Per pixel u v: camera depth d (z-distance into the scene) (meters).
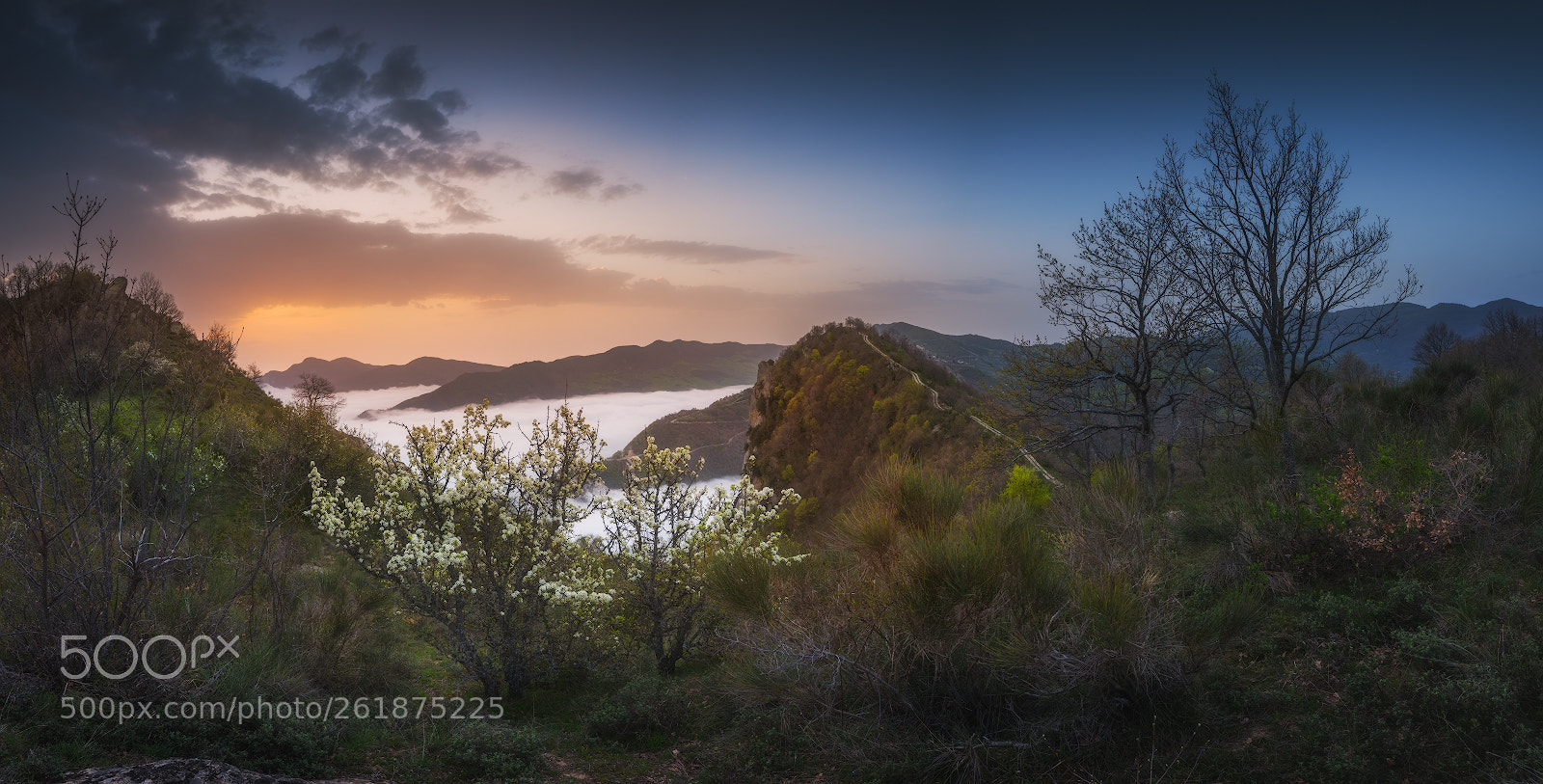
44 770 3.81
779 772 5.01
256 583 6.82
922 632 5.22
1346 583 6.20
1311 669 5.13
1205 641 5.25
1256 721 4.73
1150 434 13.77
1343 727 4.39
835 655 5.25
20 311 5.34
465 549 6.99
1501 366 14.71
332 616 6.77
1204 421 15.29
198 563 6.38
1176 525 7.97
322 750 4.99
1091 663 4.68
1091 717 4.75
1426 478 6.77
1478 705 4.10
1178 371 14.38
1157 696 4.87
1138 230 13.70
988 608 5.20
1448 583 5.63
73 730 4.39
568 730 6.20
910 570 5.47
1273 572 6.52
